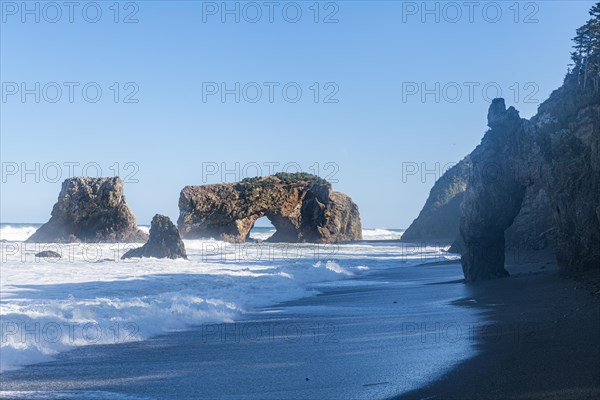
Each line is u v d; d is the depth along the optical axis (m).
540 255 34.66
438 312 15.08
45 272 25.95
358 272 32.22
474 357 9.34
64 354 10.84
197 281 23.09
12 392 8.31
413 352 10.24
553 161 20.22
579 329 10.73
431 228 96.50
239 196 88.94
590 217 19.27
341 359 10.07
